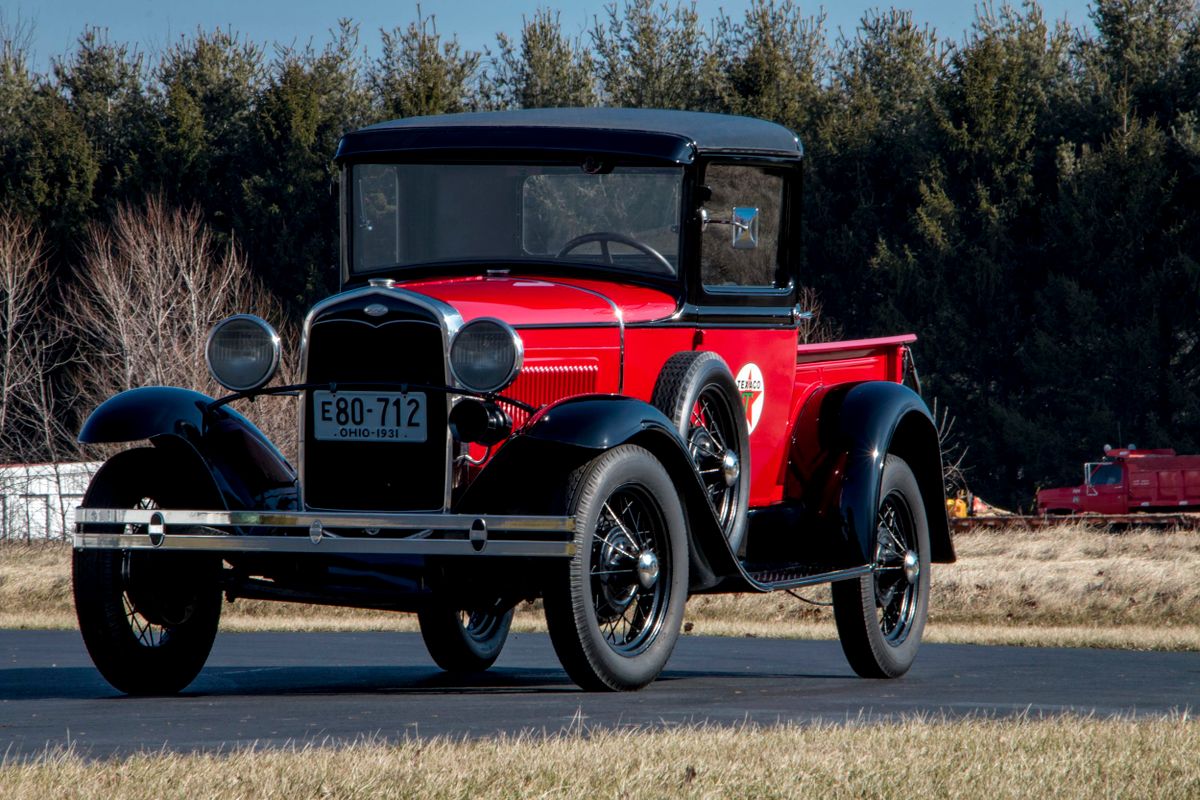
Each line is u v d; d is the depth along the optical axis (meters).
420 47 103.88
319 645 19.61
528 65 106.19
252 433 11.95
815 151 93.00
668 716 9.54
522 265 12.78
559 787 6.47
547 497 10.69
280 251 93.12
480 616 15.25
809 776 6.95
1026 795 6.73
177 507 11.70
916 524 14.61
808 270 91.81
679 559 11.50
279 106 97.12
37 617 29.31
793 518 13.62
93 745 8.00
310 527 10.77
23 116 102.38
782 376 13.66
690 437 12.05
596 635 10.84
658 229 12.62
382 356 11.08
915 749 7.78
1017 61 91.56
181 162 97.12
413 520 10.67
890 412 13.90
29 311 78.56
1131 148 86.12
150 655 11.55
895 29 104.88
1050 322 84.19
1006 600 32.19
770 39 104.00
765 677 14.23
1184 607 30.81
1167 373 83.12
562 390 11.51
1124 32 95.88
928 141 93.12
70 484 60.03
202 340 58.22
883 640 14.07
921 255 87.62
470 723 9.01
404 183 13.08
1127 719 9.46
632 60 105.88
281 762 6.99
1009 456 84.12
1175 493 69.94
